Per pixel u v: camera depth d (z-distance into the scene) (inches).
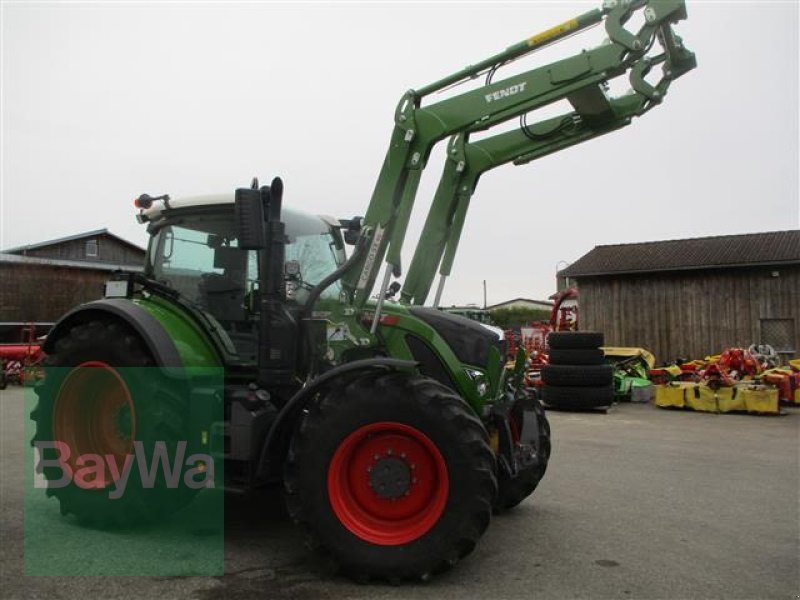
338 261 220.4
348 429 145.8
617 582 143.4
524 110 175.5
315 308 180.1
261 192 168.9
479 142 208.8
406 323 176.9
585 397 467.2
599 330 780.0
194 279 203.2
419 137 178.1
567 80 173.2
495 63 179.5
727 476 255.1
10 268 979.3
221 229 201.9
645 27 171.8
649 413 469.1
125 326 186.4
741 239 767.7
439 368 174.4
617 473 260.7
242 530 180.9
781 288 685.3
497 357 177.6
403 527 145.3
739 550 165.5
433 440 142.1
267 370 166.2
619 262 782.5
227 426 167.8
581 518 194.9
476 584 142.2
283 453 162.1
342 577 146.3
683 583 142.8
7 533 178.1
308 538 145.5
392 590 138.8
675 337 737.0
